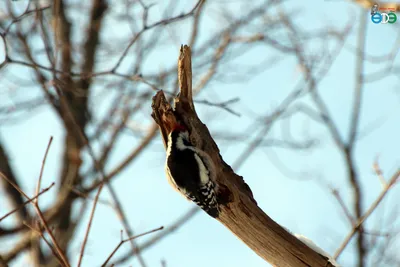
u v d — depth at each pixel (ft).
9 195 56.34
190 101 34.19
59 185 55.11
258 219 30.63
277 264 31.04
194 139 33.58
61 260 28.58
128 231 35.53
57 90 44.52
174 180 32.78
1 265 30.50
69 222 51.08
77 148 52.80
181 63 33.86
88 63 57.36
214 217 31.27
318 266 30.22
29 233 48.26
